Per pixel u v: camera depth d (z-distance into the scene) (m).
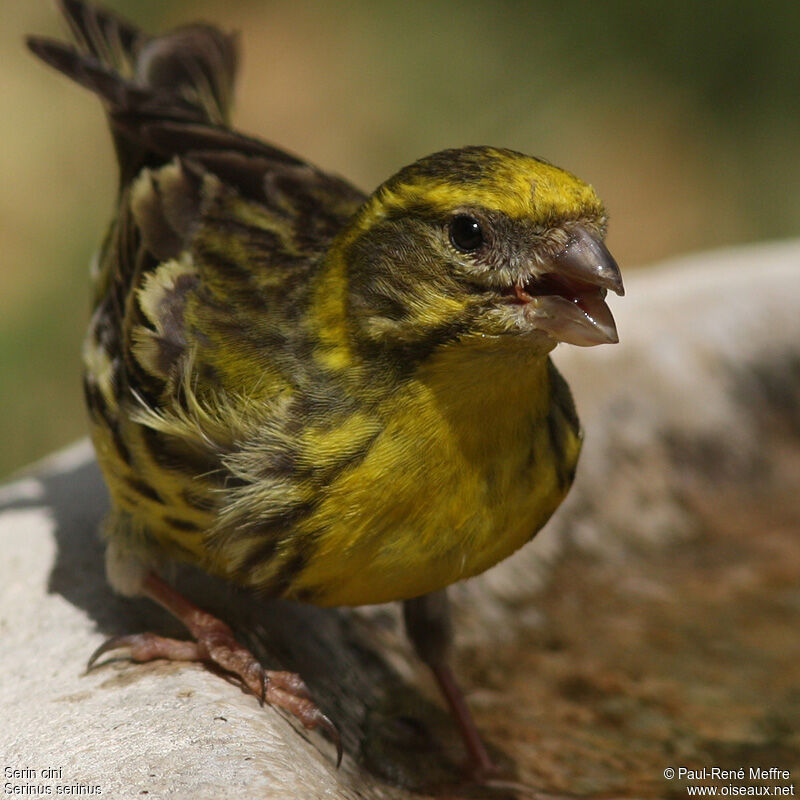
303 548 6.60
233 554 6.75
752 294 11.65
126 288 7.87
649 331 11.07
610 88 20.53
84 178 18.62
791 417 11.38
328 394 6.62
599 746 7.73
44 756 5.74
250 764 5.52
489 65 20.77
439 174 6.45
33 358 16.16
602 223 6.50
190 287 7.31
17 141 18.91
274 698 6.54
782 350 11.45
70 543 8.27
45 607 7.50
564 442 6.91
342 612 8.15
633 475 10.41
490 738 7.71
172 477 6.82
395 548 6.57
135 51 10.39
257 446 6.63
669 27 20.72
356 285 6.62
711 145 19.95
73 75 9.14
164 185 7.88
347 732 7.13
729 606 9.44
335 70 21.05
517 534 6.86
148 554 7.25
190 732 5.80
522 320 6.29
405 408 6.48
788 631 9.11
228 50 10.75
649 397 10.73
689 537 10.34
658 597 9.55
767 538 10.42
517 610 9.12
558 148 19.80
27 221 17.84
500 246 6.30
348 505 6.51
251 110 20.50
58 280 17.08
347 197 7.97
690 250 18.86
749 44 20.38
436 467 6.47
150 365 7.04
